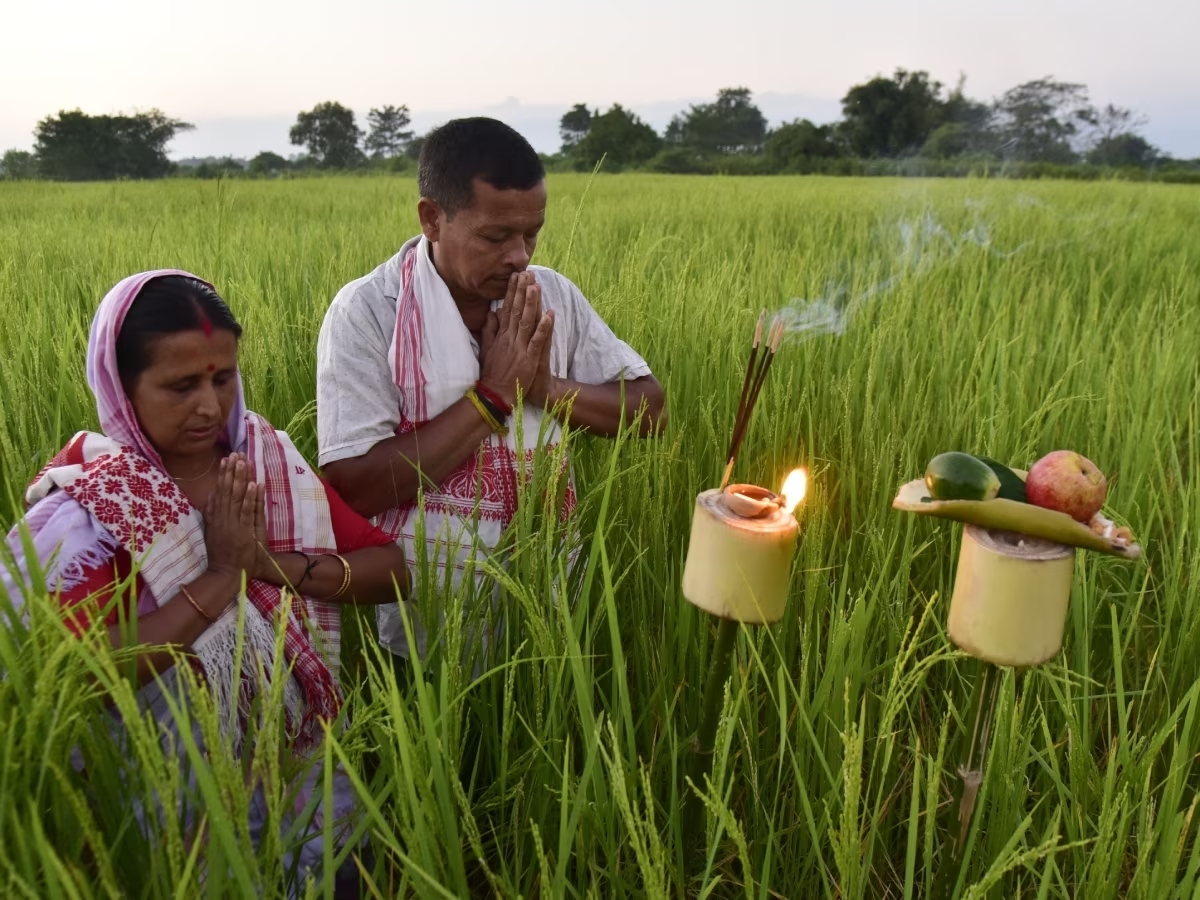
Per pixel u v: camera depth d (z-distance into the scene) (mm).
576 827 1650
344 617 2488
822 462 3146
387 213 11781
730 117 100875
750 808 2010
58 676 1407
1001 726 1721
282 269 6031
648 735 2088
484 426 2258
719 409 3426
